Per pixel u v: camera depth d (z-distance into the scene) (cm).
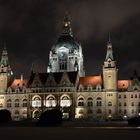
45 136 7125
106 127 12294
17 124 14388
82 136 7125
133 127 11838
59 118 13300
